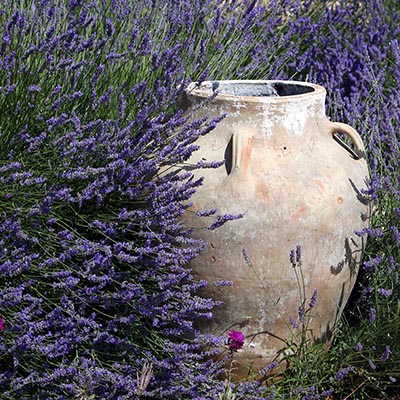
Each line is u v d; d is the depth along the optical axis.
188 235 3.28
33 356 3.02
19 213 3.06
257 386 3.38
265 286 3.27
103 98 3.45
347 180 3.43
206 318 3.37
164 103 3.48
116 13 4.23
